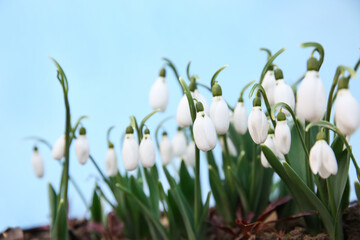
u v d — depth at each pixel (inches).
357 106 10.9
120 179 16.2
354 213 13.8
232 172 15.1
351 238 13.3
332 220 12.9
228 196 15.6
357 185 12.3
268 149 12.5
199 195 14.5
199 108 12.4
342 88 11.1
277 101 12.5
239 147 16.6
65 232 15.2
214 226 15.6
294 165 13.4
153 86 15.2
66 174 14.9
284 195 15.7
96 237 18.4
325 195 13.1
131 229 17.3
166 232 15.4
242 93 13.7
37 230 18.9
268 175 15.3
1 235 17.8
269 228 14.7
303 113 11.2
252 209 15.3
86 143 14.6
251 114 12.1
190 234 14.7
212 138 12.2
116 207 17.2
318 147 11.3
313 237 13.3
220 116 12.6
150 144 13.5
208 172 15.3
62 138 15.2
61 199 15.3
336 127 11.3
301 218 13.8
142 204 15.3
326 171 11.4
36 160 16.5
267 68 12.6
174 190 14.6
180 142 16.6
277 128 11.8
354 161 11.9
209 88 14.1
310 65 11.3
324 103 11.2
